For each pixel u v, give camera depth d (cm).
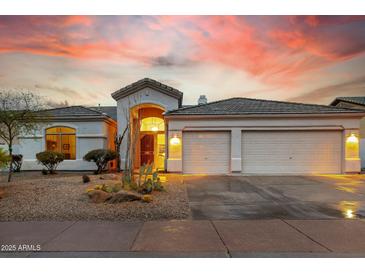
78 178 1104
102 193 682
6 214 579
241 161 1395
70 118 1580
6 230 483
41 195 744
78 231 477
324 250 398
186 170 1410
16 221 536
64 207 628
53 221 537
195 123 1409
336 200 751
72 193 766
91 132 1590
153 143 1792
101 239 439
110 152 1428
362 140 1669
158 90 1568
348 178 1218
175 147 1400
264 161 1402
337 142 1383
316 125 1374
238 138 1392
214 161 1411
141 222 533
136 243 423
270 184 1050
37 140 1589
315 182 1098
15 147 1620
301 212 621
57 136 1605
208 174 1394
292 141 1395
